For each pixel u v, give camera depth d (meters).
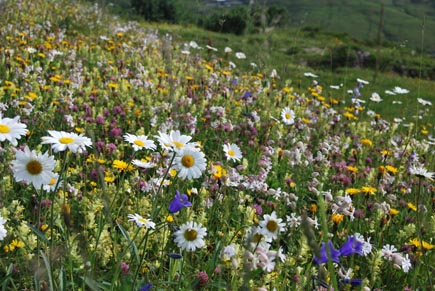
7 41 7.38
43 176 1.99
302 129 5.95
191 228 2.34
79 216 3.07
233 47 15.88
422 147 6.21
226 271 2.71
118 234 2.98
